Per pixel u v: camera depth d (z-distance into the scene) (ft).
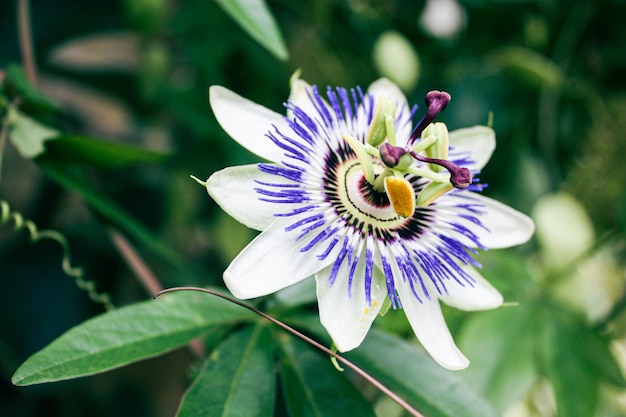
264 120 0.98
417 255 0.99
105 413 1.56
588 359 1.21
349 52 1.52
